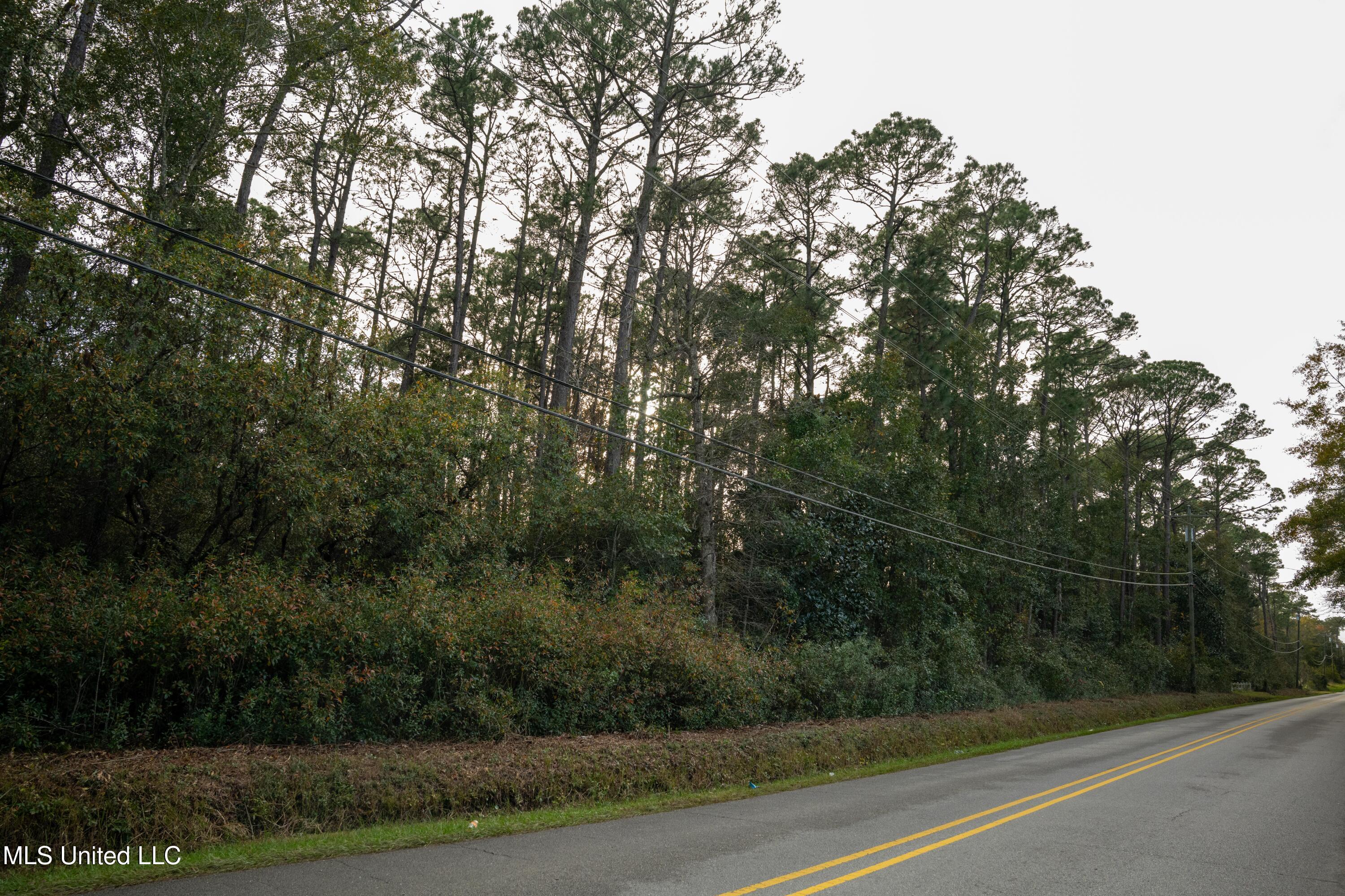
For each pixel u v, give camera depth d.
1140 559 54.97
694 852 8.09
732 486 25.89
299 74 16.41
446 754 10.86
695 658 16.27
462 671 13.05
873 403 30.00
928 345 34.00
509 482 19.33
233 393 13.53
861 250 33.25
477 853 7.89
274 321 14.59
